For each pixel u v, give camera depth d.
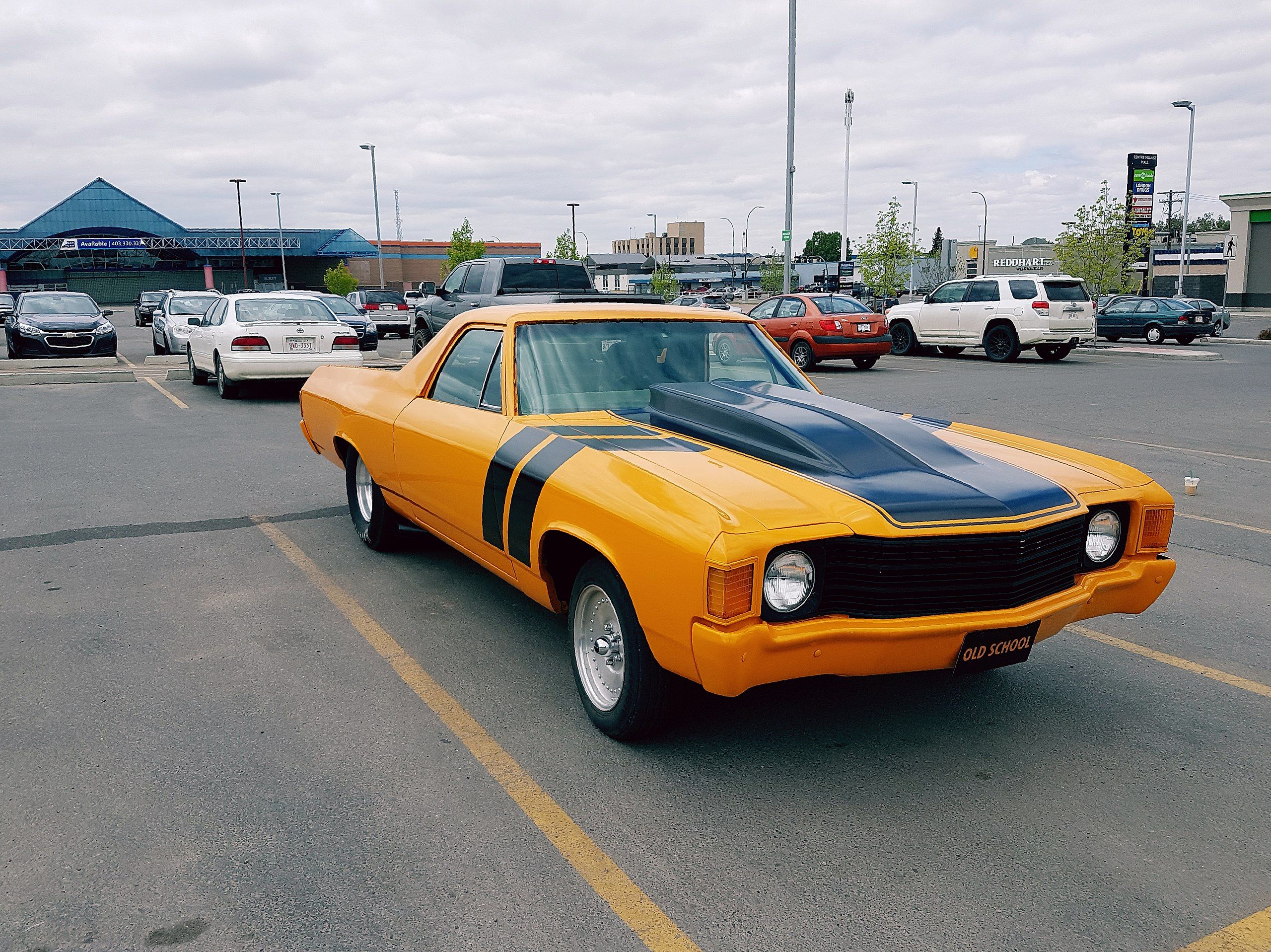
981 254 74.44
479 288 14.96
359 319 19.95
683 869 2.64
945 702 3.76
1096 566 3.33
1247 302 45.09
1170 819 2.92
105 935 2.34
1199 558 5.73
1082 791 3.08
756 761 3.26
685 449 3.45
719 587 2.69
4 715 3.52
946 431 4.00
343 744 3.34
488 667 4.02
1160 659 4.20
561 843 2.76
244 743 3.33
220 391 13.23
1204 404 12.88
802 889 2.56
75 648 4.17
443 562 5.51
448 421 4.38
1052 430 10.55
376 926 2.39
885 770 3.21
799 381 4.55
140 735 3.38
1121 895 2.55
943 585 2.92
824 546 2.85
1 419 10.94
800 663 2.81
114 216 79.19
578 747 3.34
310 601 4.82
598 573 3.28
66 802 2.94
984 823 2.89
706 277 118.00
